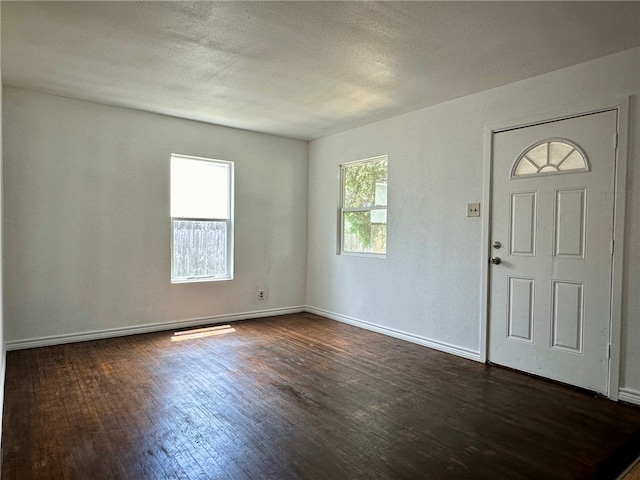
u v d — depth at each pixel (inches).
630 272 106.7
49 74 128.8
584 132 114.6
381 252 180.9
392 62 116.0
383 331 175.3
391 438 88.4
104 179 160.2
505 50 107.4
